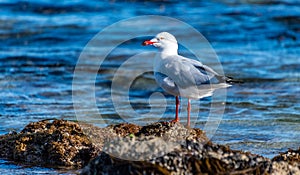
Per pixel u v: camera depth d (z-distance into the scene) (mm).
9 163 10039
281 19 25578
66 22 24859
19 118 13211
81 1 28094
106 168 7902
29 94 15523
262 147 11102
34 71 18156
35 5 27281
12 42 21891
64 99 15164
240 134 12000
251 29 24250
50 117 13344
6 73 17797
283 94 15828
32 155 10211
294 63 19578
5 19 25125
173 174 7730
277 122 13031
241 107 14422
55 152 10070
